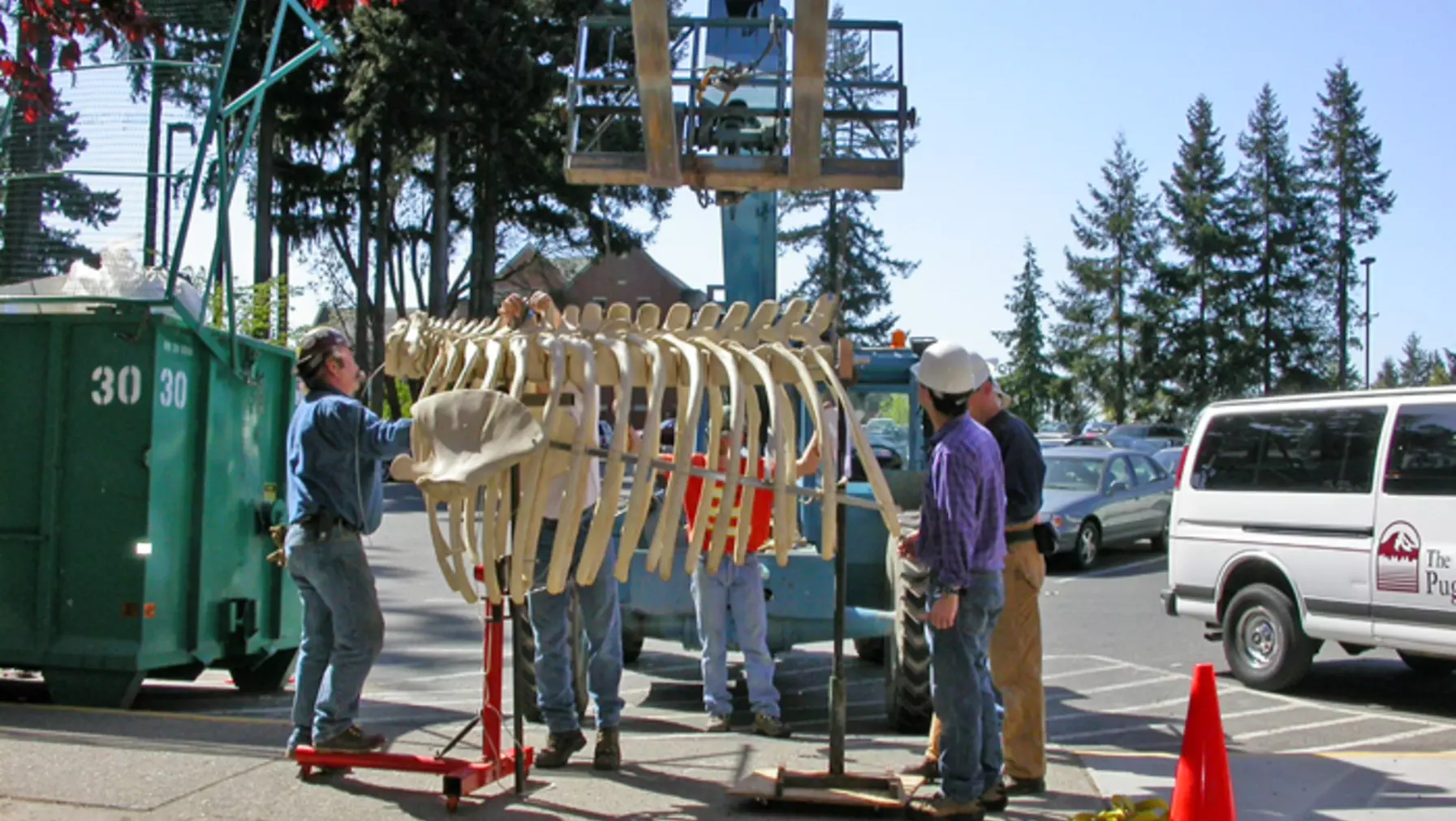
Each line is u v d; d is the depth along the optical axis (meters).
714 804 5.36
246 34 31.64
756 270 8.77
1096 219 72.31
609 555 5.96
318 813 5.08
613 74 8.41
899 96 7.96
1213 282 67.50
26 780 5.42
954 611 5.00
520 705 5.43
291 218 41.44
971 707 5.12
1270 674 9.26
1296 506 9.14
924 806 5.19
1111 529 18.00
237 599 7.89
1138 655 11.08
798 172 7.61
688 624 8.11
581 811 5.22
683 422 4.84
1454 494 8.21
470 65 35.00
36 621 7.25
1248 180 69.12
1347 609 8.73
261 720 6.86
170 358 7.39
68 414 7.31
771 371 5.11
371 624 5.42
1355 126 72.38
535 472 4.79
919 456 9.37
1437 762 6.50
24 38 6.55
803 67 6.98
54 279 7.83
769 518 7.21
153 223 8.09
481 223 40.59
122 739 6.25
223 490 7.80
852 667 10.48
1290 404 9.37
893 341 9.69
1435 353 70.50
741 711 8.56
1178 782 4.89
